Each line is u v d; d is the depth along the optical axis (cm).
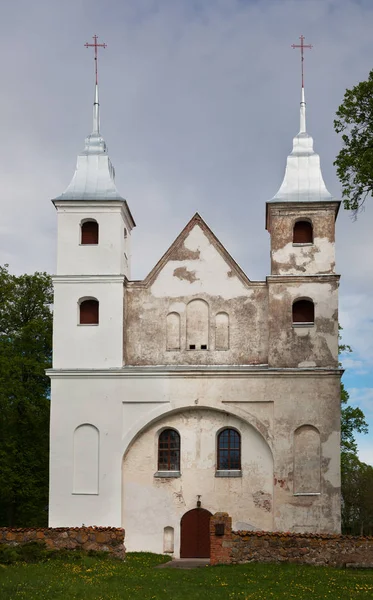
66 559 3119
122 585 2655
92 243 4325
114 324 4181
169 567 3303
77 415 4084
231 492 4025
